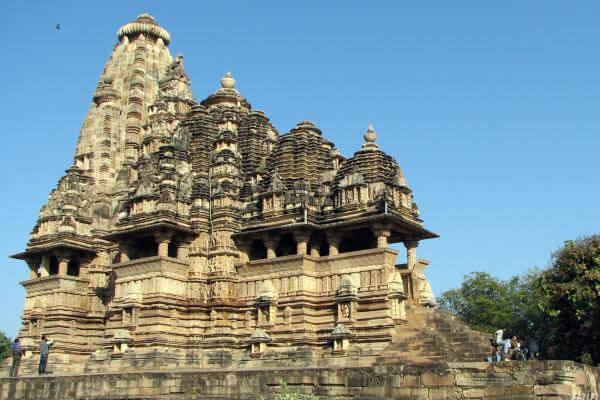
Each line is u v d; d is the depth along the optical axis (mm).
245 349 49594
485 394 28469
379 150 50125
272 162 54406
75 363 56000
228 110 60562
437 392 29453
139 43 69688
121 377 37938
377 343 43594
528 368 29016
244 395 34125
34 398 41125
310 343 46656
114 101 66500
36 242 59500
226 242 52188
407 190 50062
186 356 49719
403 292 44938
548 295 49656
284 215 50125
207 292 51812
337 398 31734
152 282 50438
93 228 59750
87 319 57938
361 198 48125
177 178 54344
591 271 47438
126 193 61062
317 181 52656
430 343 41219
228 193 53656
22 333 58812
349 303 45625
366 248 51969
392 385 30578
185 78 67312
